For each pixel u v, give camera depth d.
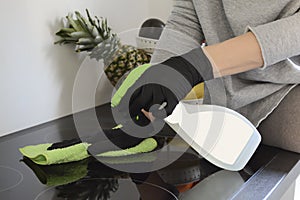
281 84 0.80
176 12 0.88
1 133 0.97
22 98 1.01
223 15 0.82
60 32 1.06
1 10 0.93
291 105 0.80
